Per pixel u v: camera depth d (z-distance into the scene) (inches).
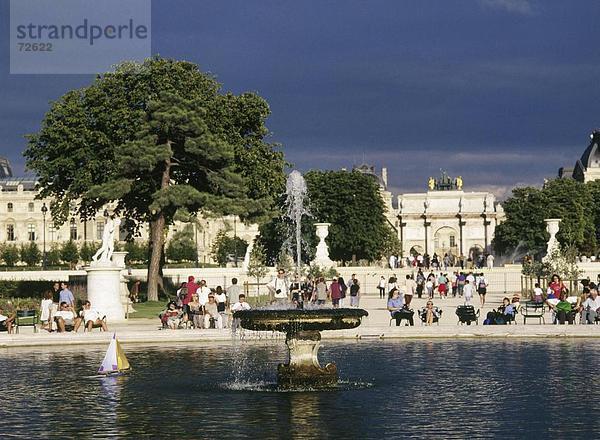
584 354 1475.1
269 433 946.7
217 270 3949.3
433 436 927.7
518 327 1764.3
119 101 3179.1
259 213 3161.9
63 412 1063.0
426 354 1515.7
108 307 2279.8
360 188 5565.9
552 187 6259.8
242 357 1529.3
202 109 3095.5
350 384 1232.8
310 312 1219.9
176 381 1272.1
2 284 3029.0
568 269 3115.2
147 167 2960.1
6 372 1362.0
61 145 3152.1
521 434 932.0
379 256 5654.5
